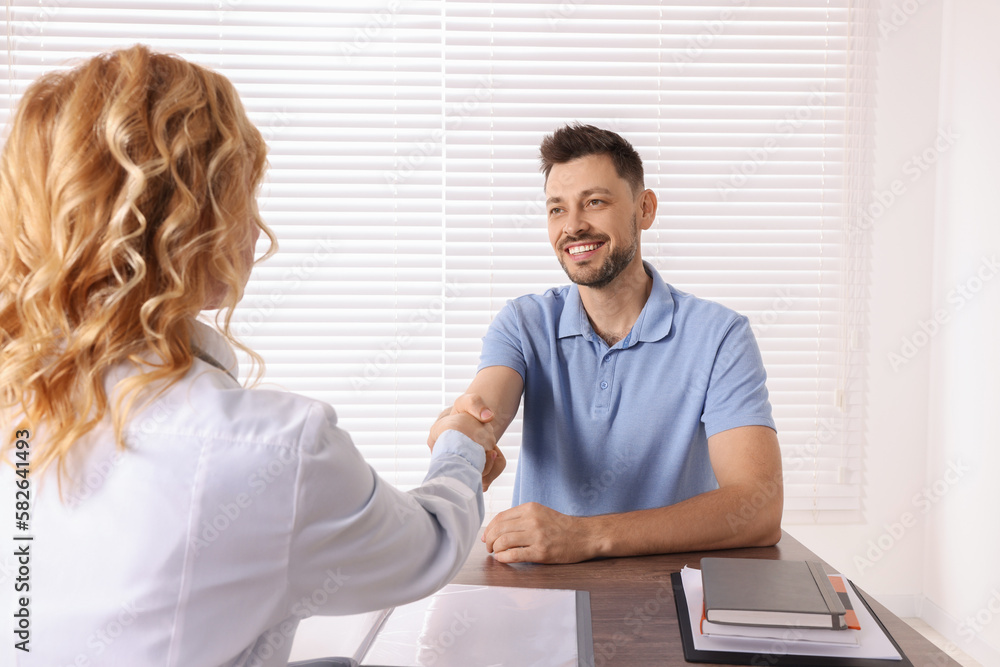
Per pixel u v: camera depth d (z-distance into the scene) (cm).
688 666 76
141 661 50
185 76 57
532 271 230
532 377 152
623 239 139
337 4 221
